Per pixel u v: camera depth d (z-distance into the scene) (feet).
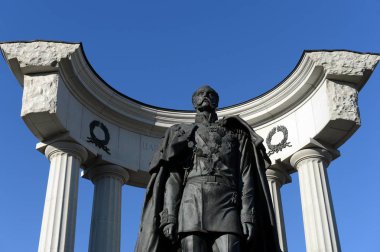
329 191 73.56
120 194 79.00
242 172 26.32
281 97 81.66
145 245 25.03
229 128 27.89
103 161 78.74
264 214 25.68
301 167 75.92
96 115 81.25
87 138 77.56
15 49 72.54
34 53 72.59
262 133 83.82
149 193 26.37
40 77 72.79
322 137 75.72
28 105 70.74
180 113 86.53
